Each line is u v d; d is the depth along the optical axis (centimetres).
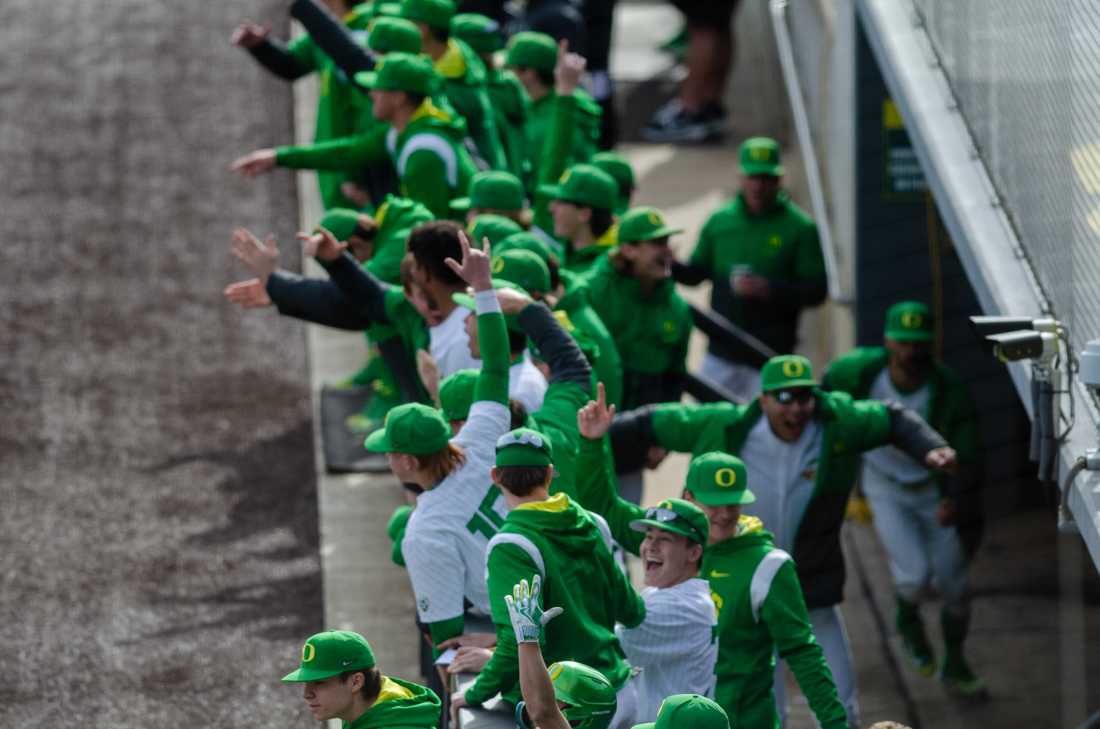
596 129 4147
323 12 3803
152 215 4925
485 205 3147
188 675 3022
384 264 3145
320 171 4006
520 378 2577
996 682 3534
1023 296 2458
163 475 3759
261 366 4275
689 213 5509
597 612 2073
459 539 2267
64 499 3634
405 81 3375
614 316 3200
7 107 5478
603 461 2348
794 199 5272
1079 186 2230
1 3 6222
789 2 4950
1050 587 3753
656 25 7262
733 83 6556
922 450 2914
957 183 2772
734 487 2345
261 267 2973
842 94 4041
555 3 5253
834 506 2934
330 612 3262
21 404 4016
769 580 2352
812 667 2338
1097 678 3538
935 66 3161
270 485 3750
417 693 1981
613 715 2014
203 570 3394
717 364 3947
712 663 2233
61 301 4484
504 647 2044
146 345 4319
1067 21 2280
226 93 5647
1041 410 2198
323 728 2866
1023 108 2525
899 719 3431
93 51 5878
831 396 2933
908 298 3969
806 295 3969
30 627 3147
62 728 2845
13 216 4866
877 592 3891
